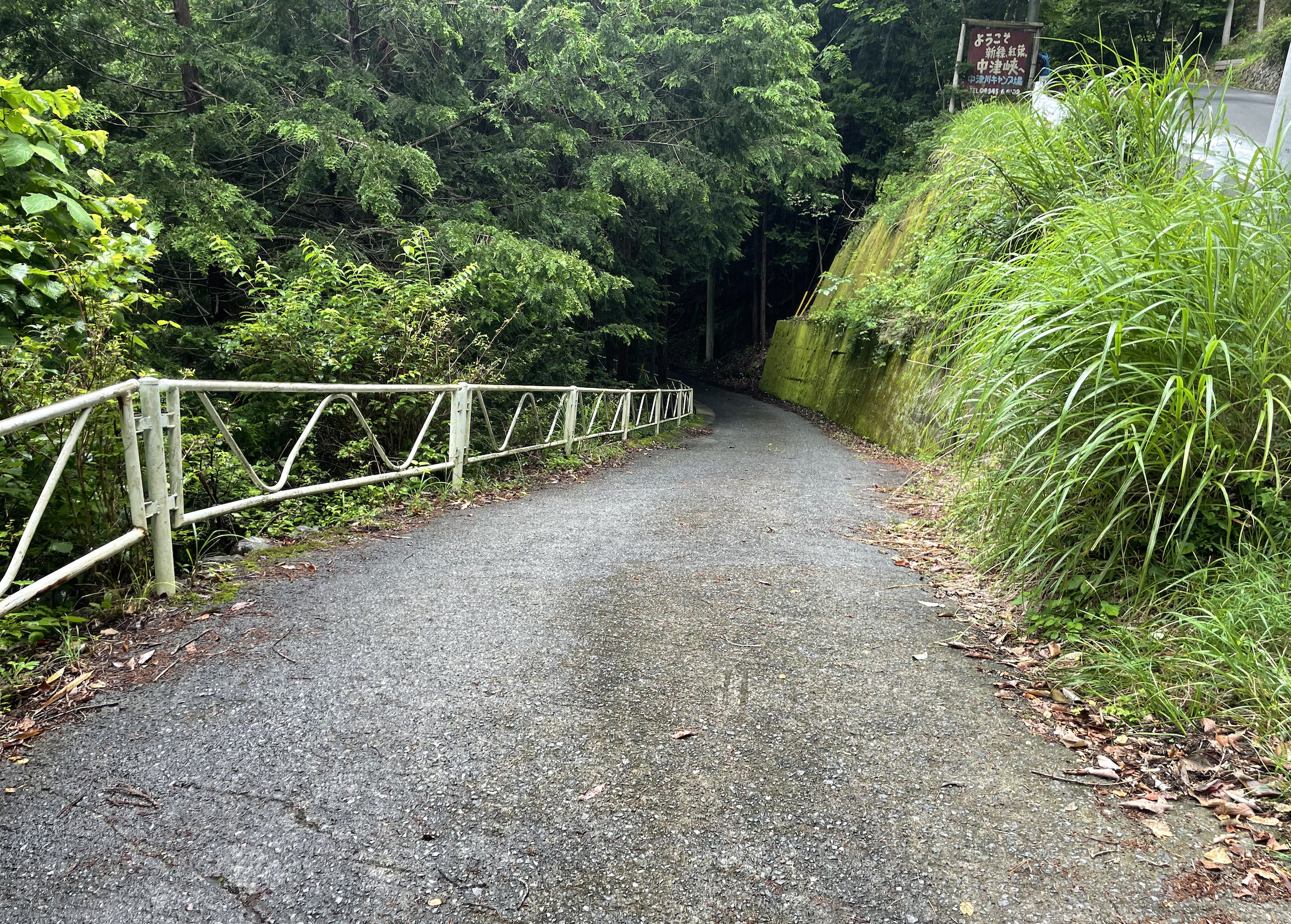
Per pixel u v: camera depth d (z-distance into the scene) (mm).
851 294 20719
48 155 3271
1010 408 3229
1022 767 2279
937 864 1837
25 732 2291
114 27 8609
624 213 15797
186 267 9453
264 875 1724
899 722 2537
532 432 9273
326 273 7336
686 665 2924
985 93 16719
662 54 14188
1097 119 5043
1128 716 2559
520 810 1987
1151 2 21016
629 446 11969
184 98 9258
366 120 10234
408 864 1773
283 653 2891
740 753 2307
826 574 4227
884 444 13758
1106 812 2066
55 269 3543
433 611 3400
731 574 4148
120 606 3150
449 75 10758
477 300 9414
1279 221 3381
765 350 34969
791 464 10047
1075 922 1659
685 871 1785
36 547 3197
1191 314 2980
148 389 3207
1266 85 18859
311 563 4051
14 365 3094
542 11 10391
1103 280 3129
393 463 6016
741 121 14016
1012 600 3592
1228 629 2582
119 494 3297
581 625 3295
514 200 11125
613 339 18797
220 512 3945
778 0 14680
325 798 2004
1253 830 1985
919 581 4160
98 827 1868
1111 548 3221
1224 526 2979
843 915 1666
